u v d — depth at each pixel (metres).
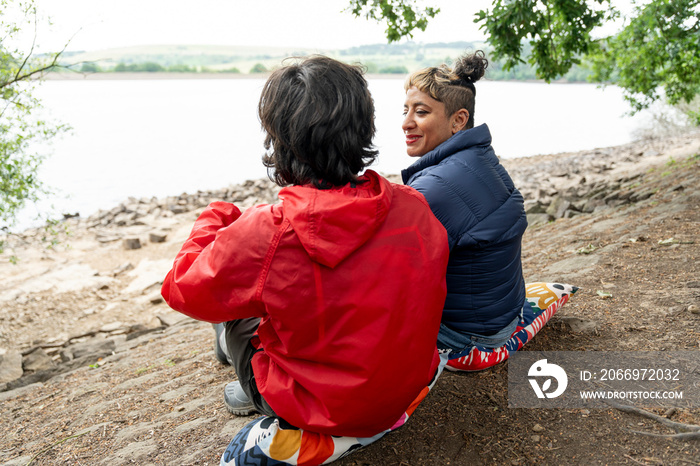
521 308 2.52
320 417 1.66
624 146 21.94
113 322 7.97
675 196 6.42
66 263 10.55
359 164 1.67
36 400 4.04
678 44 9.43
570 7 7.05
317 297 1.54
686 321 2.83
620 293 3.38
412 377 1.67
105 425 2.90
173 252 11.19
